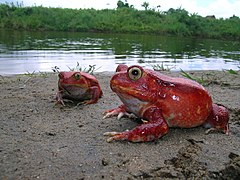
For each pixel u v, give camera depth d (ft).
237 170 0.43
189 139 0.52
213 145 0.51
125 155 0.45
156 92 0.51
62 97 0.74
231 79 1.13
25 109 0.68
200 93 0.52
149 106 0.51
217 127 0.56
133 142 0.50
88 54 1.74
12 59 1.46
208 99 0.53
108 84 0.98
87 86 0.72
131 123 0.59
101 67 1.33
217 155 0.47
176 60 1.69
